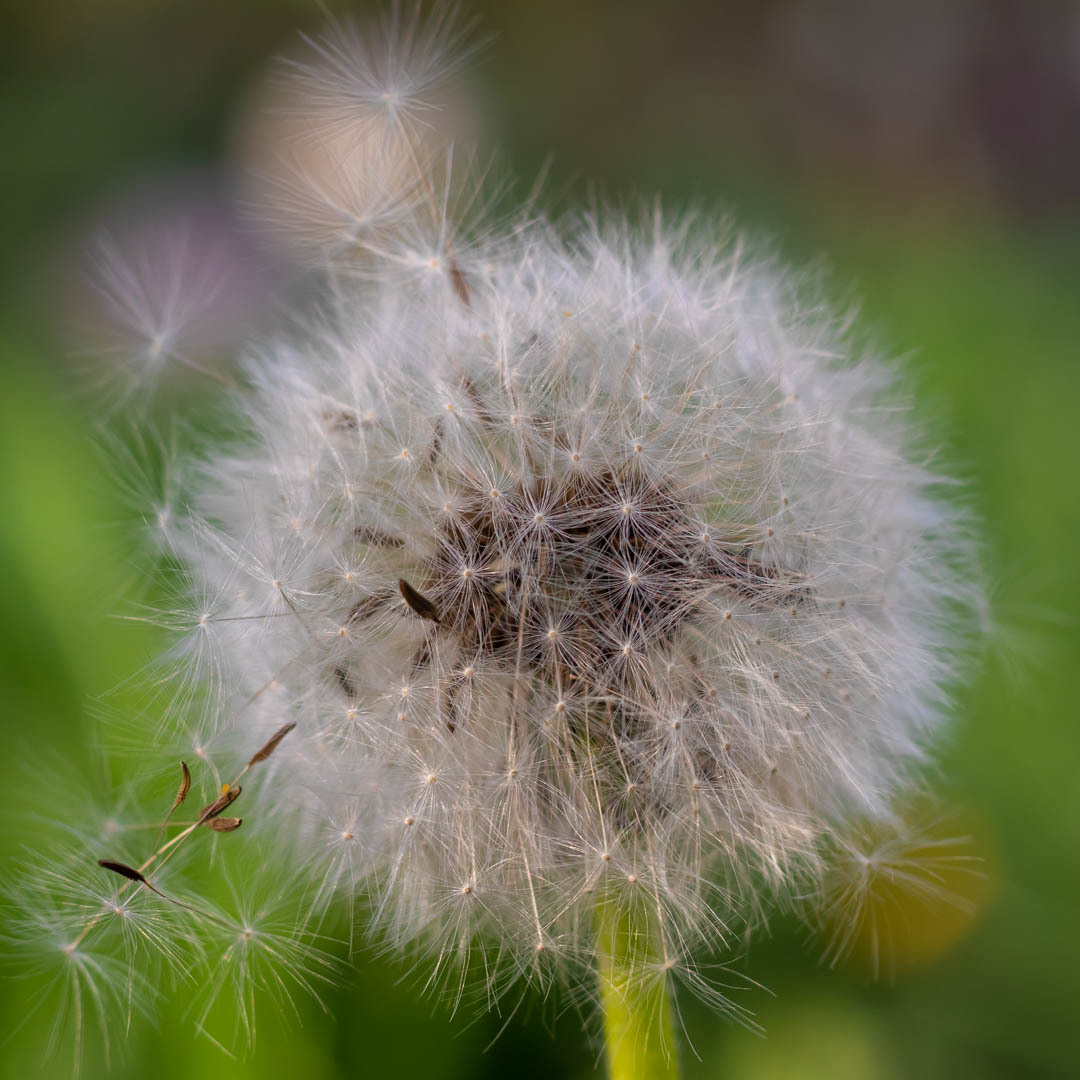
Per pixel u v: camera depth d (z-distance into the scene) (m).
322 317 0.21
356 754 0.19
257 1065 0.20
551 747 0.19
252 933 0.19
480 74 0.52
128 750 0.20
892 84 0.54
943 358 0.29
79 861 0.19
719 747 0.19
